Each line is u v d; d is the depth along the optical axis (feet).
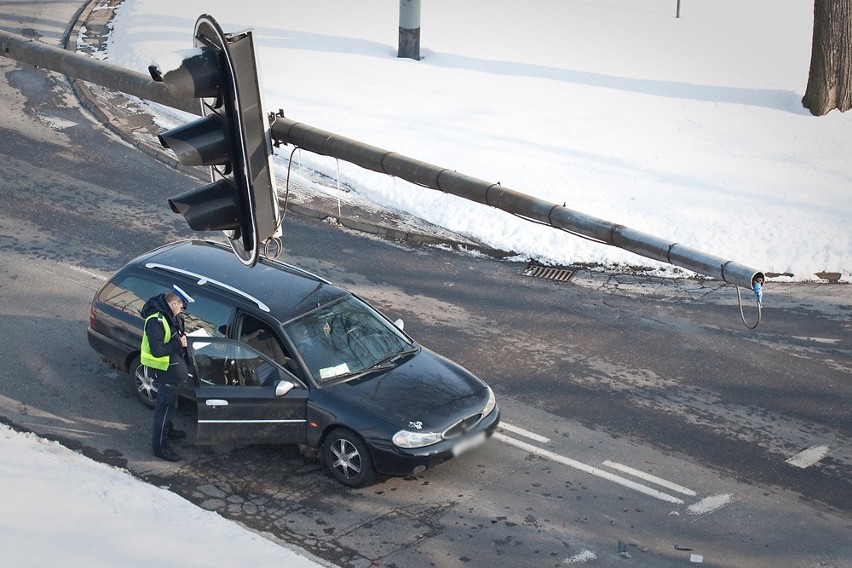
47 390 48.42
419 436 40.55
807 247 67.51
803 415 49.65
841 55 87.71
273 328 43.57
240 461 43.60
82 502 37.68
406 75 95.96
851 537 40.24
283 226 69.92
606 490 42.73
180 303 42.73
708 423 48.55
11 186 72.23
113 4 115.75
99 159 78.43
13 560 33.27
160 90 35.04
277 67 95.76
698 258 20.74
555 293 62.54
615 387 51.60
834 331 58.80
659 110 89.92
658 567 37.70
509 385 51.34
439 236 69.10
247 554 35.17
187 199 23.97
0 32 38.50
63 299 57.62
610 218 70.28
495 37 108.37
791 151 81.92
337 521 39.60
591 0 123.44
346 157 26.68
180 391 44.68
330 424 41.42
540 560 37.78
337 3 118.21
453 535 39.09
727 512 41.55
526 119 86.94
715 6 121.19
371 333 45.70
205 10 111.86
